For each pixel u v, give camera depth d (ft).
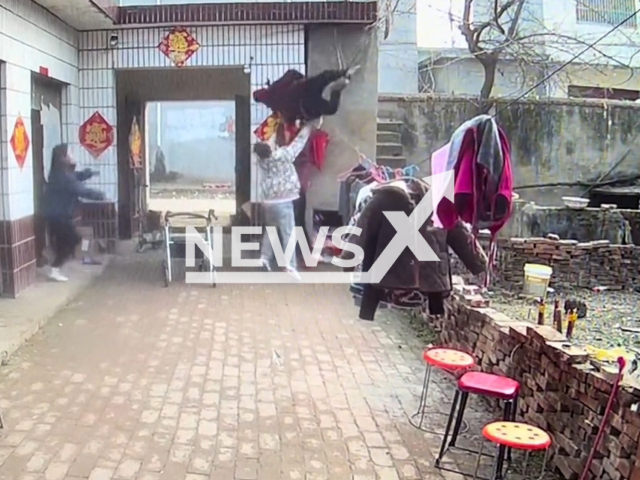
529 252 20.02
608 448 8.29
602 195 26.61
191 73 25.55
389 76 30.63
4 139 17.83
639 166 27.61
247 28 23.07
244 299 19.54
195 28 23.20
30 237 19.56
